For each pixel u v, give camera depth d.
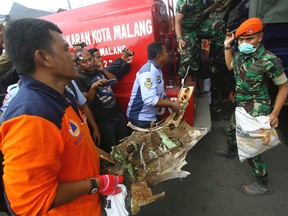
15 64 0.92
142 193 1.36
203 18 3.21
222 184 2.53
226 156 2.96
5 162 0.83
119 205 1.15
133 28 2.42
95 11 2.67
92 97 2.18
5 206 1.62
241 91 2.10
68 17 2.85
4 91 2.05
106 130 2.43
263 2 2.64
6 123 0.83
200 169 2.82
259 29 1.84
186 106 2.20
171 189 2.55
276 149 2.99
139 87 2.32
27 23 0.88
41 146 0.83
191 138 1.85
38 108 0.85
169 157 1.62
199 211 2.22
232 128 2.70
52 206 0.89
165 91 2.62
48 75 0.94
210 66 4.57
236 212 2.15
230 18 5.05
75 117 1.04
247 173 2.65
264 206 2.17
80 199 1.09
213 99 4.71
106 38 2.56
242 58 2.05
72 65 1.00
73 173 1.02
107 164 1.52
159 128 1.84
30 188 0.83
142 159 1.52
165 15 3.03
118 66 2.50
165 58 2.26
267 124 1.95
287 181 2.44
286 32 2.86
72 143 0.98
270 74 1.92
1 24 2.23
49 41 0.90
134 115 2.43
